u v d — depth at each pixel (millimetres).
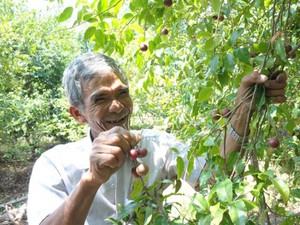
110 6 1458
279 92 1006
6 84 7090
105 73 1273
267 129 1217
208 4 1628
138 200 978
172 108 3215
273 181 848
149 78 2094
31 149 8023
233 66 1158
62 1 1553
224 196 826
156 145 1452
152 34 2348
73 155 1406
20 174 7020
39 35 7332
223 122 1133
